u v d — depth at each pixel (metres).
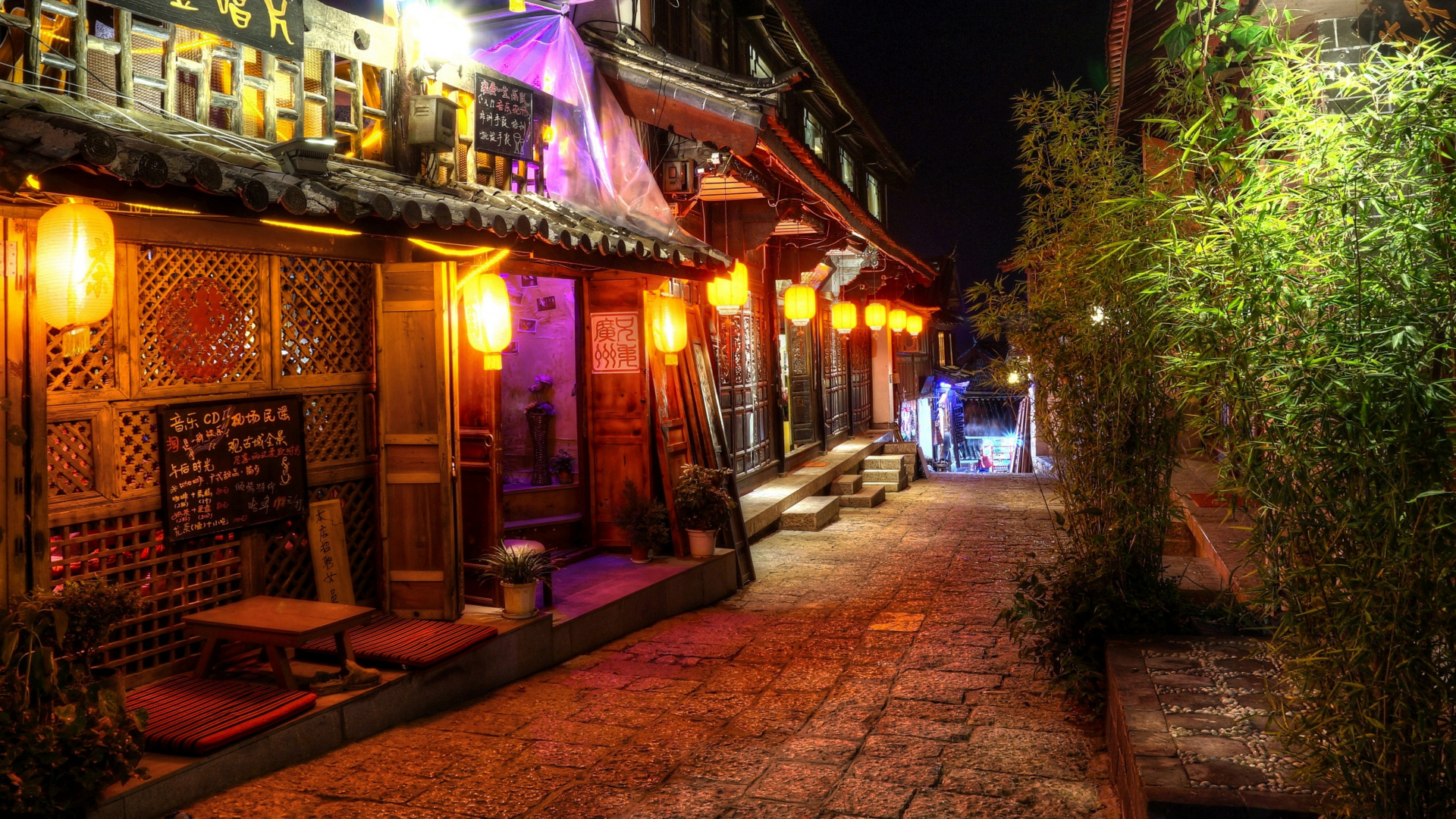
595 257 7.57
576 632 7.25
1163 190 5.24
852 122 18.38
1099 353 5.78
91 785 3.92
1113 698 4.75
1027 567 6.43
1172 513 5.94
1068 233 6.01
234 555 5.92
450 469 6.57
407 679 5.73
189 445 5.50
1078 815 4.31
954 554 11.27
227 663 5.76
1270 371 2.92
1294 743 3.22
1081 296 5.89
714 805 4.52
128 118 5.02
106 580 5.19
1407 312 2.60
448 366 6.56
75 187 3.96
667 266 8.68
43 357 4.68
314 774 4.89
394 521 6.68
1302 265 2.90
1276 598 3.29
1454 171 2.69
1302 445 2.78
